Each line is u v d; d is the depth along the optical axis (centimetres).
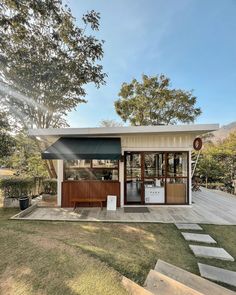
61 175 1299
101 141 1295
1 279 506
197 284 505
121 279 507
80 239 768
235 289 508
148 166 1338
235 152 2144
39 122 1856
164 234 845
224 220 1020
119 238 795
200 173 2325
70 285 480
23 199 1231
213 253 675
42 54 1417
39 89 1577
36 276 515
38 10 1038
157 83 3244
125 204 1327
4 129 1447
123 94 3388
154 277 519
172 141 1322
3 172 2978
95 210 1212
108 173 1307
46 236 785
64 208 1261
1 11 1009
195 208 1263
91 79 1530
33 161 2005
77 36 1362
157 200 1330
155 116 3203
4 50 1292
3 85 1528
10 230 851
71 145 1230
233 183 1928
